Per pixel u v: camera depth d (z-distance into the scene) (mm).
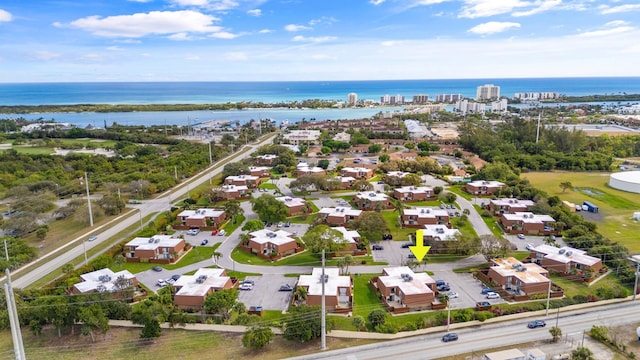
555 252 80500
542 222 97500
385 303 66250
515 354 50562
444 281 74000
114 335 58000
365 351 54062
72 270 75125
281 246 84562
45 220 103812
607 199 123312
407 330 58344
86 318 55844
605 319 61438
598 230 97500
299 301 66375
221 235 97062
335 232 82688
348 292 67125
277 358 52781
